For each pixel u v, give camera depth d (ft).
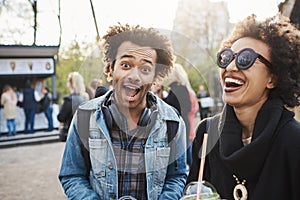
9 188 14.93
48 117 30.22
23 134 28.99
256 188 3.42
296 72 3.67
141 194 3.74
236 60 3.44
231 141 3.58
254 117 3.62
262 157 3.38
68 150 3.92
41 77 29.86
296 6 7.41
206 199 3.37
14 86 29.50
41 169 18.35
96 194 3.78
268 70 3.52
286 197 3.32
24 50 26.43
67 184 3.89
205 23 40.01
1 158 21.77
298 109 5.20
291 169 3.28
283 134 3.37
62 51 11.12
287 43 3.58
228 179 3.68
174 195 3.80
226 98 3.57
